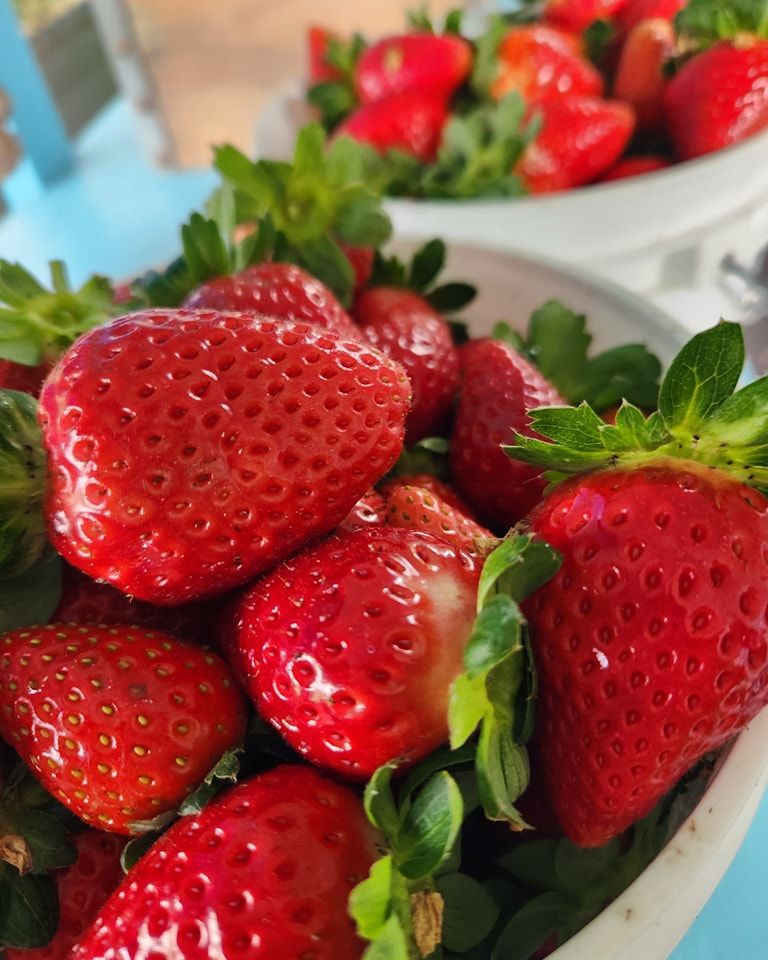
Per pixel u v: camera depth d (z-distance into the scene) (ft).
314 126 0.51
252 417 0.31
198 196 1.33
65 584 0.37
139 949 0.27
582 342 0.50
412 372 0.47
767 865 0.48
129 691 0.31
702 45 0.86
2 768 0.33
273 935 0.26
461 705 0.25
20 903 0.31
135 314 0.33
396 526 0.35
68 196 1.39
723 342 0.26
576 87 0.90
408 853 0.25
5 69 1.36
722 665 0.28
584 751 0.29
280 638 0.29
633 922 0.27
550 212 0.75
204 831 0.28
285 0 1.42
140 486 0.30
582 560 0.29
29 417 0.33
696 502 0.29
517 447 0.30
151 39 1.40
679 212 0.78
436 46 0.91
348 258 0.54
